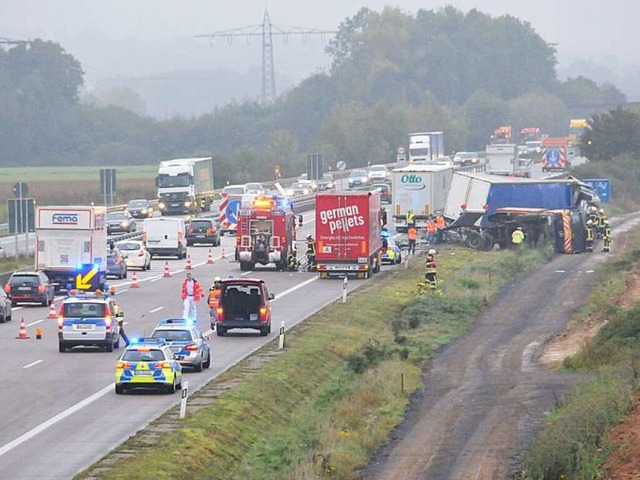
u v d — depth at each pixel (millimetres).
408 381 138125
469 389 134375
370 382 136750
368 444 109812
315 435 112625
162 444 98125
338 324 173750
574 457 95875
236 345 154875
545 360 151000
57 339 160750
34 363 140000
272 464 101375
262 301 161625
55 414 110938
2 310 176750
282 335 151125
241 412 113812
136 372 119812
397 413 123438
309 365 142375
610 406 108438
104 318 147500
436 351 160875
